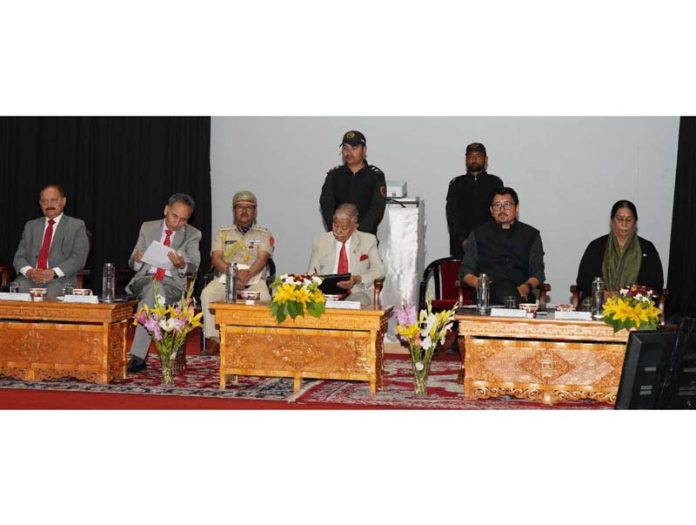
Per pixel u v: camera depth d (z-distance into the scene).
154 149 10.91
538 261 7.54
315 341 6.38
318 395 6.38
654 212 10.27
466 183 9.47
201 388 6.58
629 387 4.83
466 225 9.41
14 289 6.94
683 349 4.79
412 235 8.66
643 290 6.12
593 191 10.36
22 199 10.97
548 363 6.10
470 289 8.20
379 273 7.29
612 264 7.60
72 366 6.65
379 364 6.52
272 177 10.87
